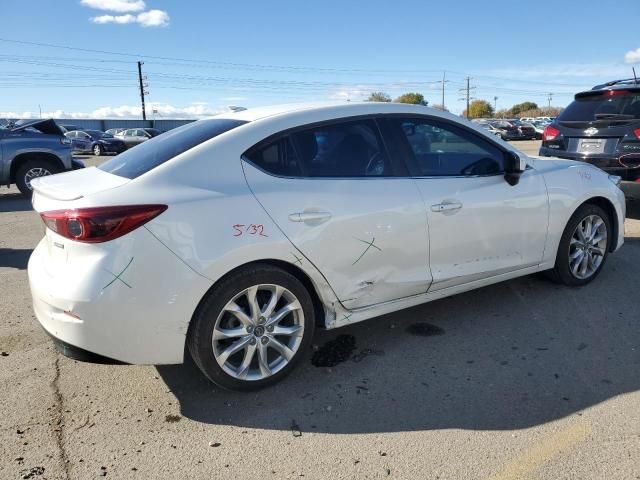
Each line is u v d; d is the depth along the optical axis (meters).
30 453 2.58
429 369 3.33
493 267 3.92
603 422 2.75
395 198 3.34
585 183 4.41
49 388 3.16
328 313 3.28
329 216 3.10
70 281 2.63
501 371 3.29
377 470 2.44
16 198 11.07
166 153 3.03
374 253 3.29
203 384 3.21
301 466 2.48
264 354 3.07
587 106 7.12
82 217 2.59
